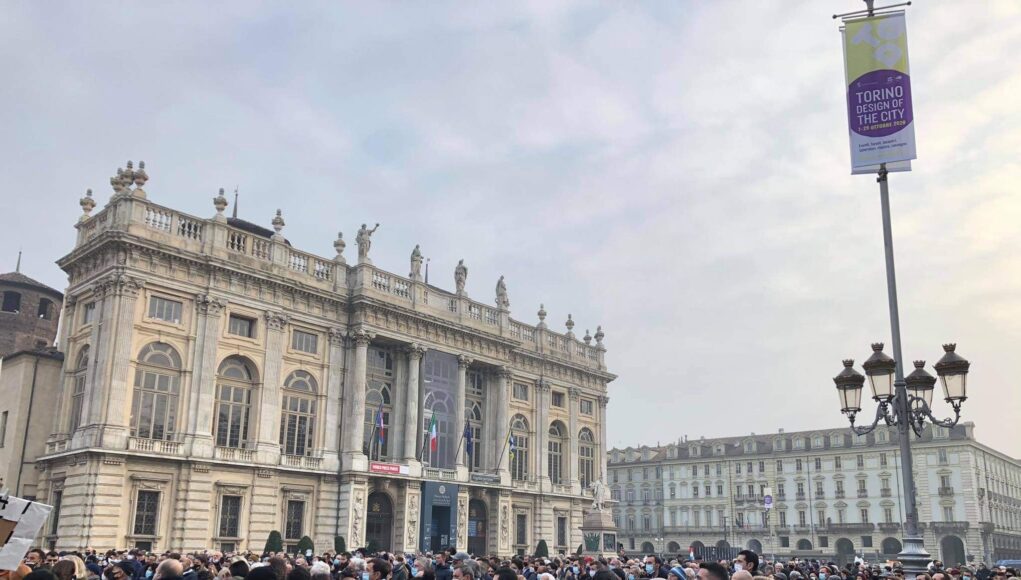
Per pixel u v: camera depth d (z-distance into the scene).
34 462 47.25
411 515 56.06
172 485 45.72
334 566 26.70
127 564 20.12
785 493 124.44
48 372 48.88
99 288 46.16
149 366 46.03
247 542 48.12
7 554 9.64
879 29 19.17
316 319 54.56
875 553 108.88
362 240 57.59
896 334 17.30
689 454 135.62
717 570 10.37
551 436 72.62
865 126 18.84
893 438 117.75
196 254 48.22
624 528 139.12
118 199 46.72
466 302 64.62
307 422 53.28
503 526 63.81
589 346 78.75
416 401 58.62
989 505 117.38
